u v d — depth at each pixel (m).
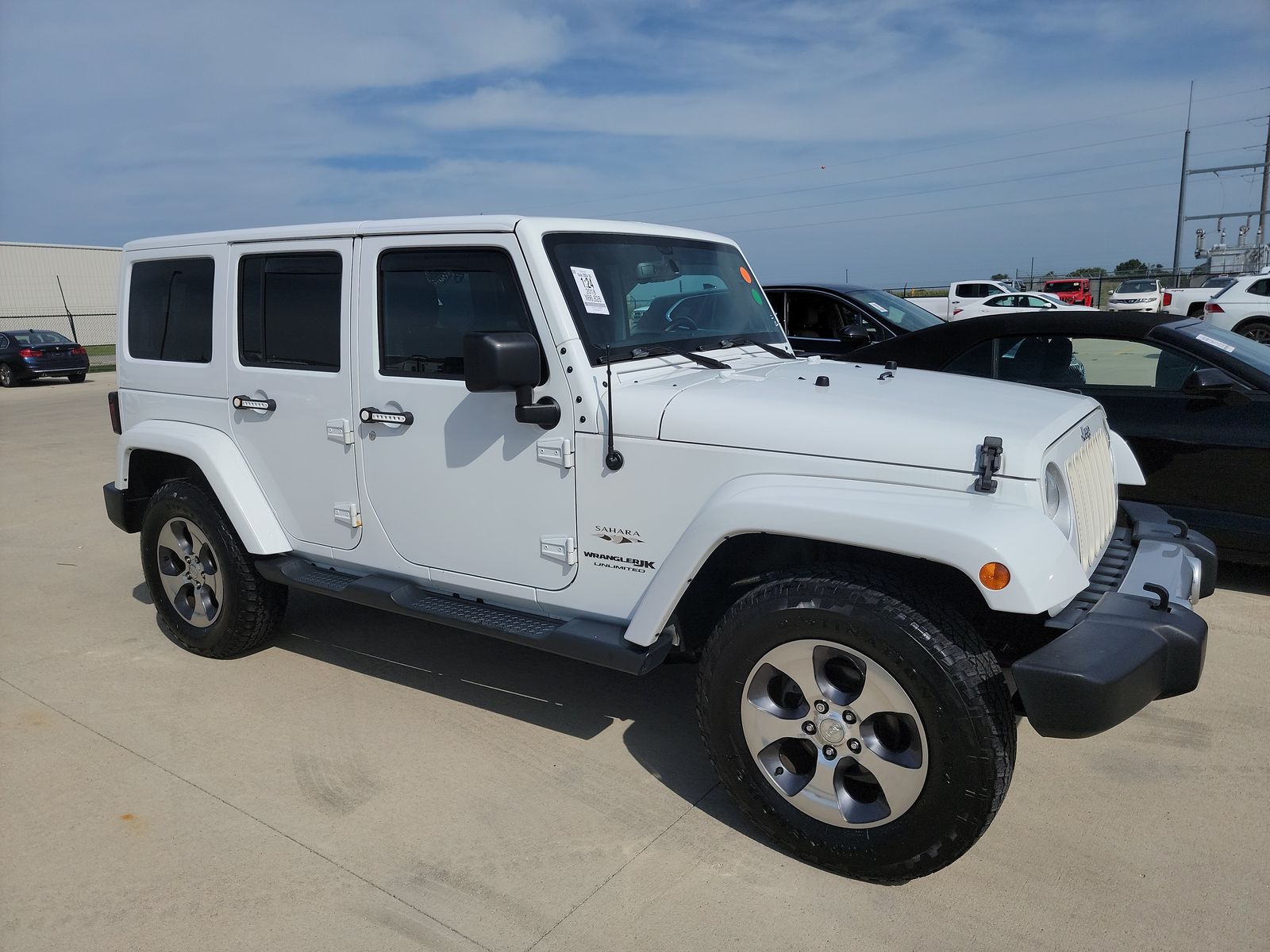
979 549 2.26
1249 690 3.81
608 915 2.53
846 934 2.43
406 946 2.42
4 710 3.88
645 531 2.90
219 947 2.43
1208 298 17.27
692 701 3.87
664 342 3.35
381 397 3.43
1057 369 5.43
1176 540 3.14
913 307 8.68
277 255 3.72
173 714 3.81
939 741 2.38
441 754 3.44
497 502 3.20
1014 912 2.50
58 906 2.61
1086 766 3.27
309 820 3.02
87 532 7.06
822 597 2.49
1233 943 2.37
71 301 43.09
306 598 5.34
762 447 2.69
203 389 4.08
